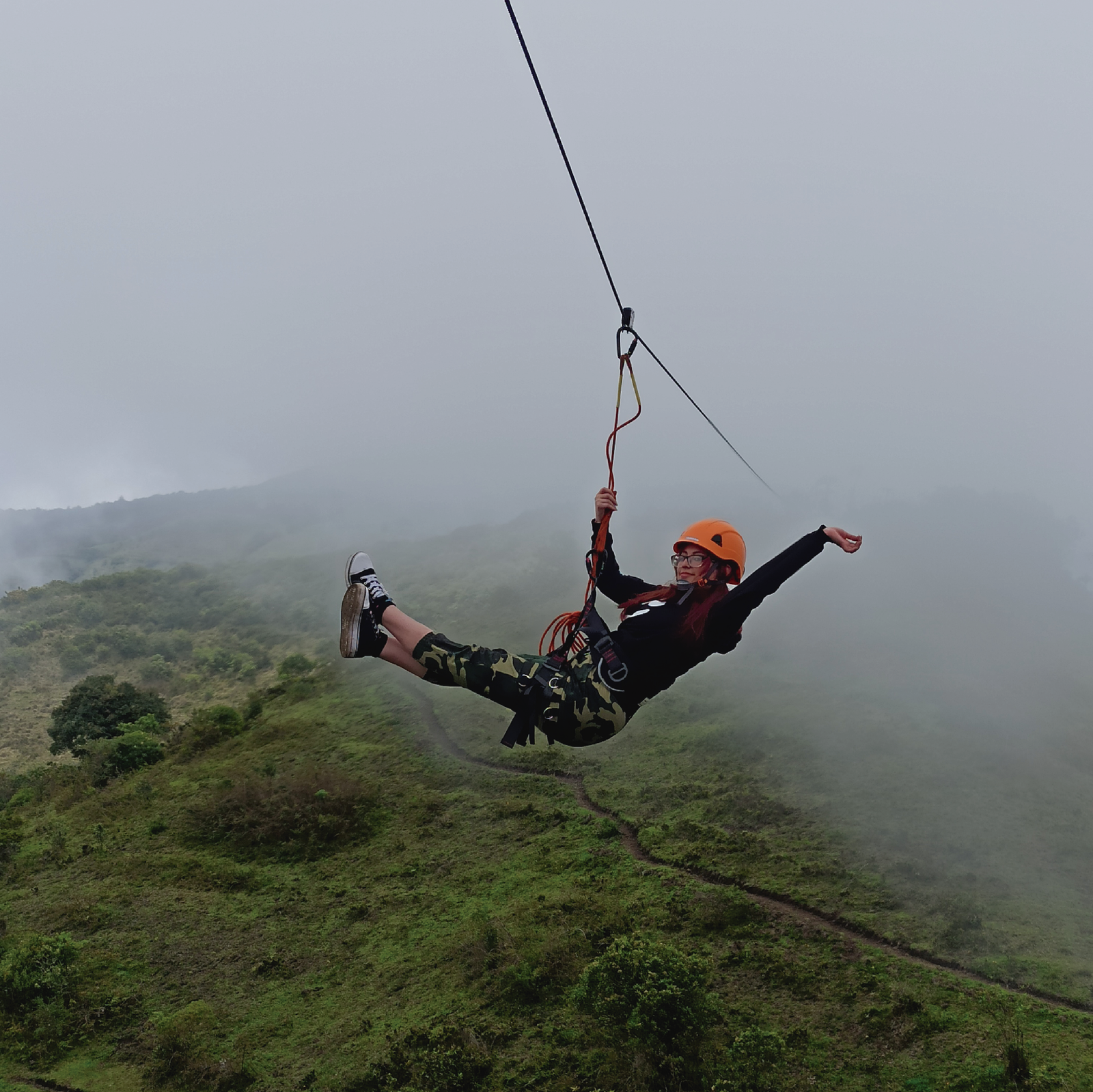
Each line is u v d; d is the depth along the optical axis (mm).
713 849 24078
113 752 41906
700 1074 15359
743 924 20312
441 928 22953
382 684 48562
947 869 21594
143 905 26531
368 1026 19141
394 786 33500
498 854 26719
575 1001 17906
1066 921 19062
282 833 30328
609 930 20328
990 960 17828
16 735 61938
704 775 29281
